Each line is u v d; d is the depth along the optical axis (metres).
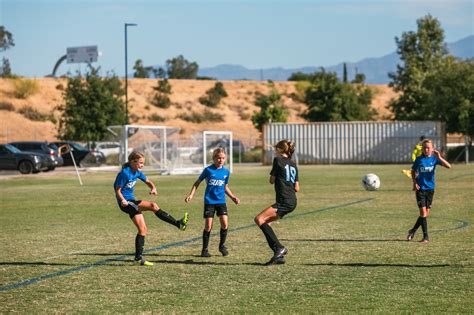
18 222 18.80
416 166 14.61
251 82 132.38
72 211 21.72
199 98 118.81
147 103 111.25
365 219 18.69
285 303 9.16
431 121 60.06
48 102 101.81
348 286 10.14
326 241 14.70
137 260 12.27
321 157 61.94
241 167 54.84
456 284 10.16
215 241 14.92
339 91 82.12
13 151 46.25
